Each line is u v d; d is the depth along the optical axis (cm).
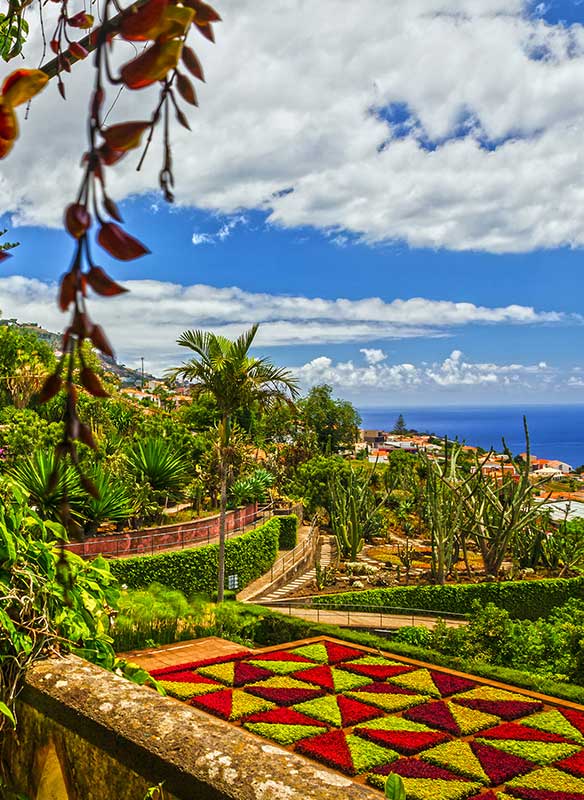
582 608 1986
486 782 1053
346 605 2509
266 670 1596
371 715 1325
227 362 1995
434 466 3206
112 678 209
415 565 3272
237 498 3203
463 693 1489
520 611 2758
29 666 215
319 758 1133
